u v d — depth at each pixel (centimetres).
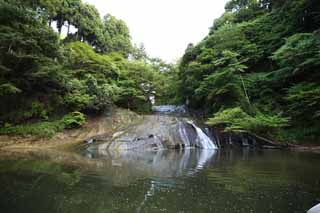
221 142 1880
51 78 1816
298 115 1812
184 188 636
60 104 1955
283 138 1780
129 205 496
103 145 1620
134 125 1962
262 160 1166
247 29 2570
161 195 571
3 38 1562
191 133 1889
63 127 1797
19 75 1745
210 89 2197
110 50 3766
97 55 2692
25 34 1720
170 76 3262
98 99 2047
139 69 2931
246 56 2344
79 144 1634
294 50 1720
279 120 1686
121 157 1270
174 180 728
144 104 2927
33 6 2036
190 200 536
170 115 2488
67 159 1139
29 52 1739
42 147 1545
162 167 956
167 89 3111
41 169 859
